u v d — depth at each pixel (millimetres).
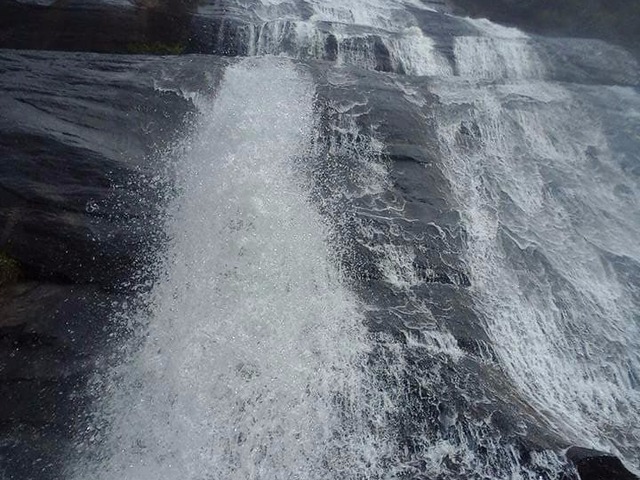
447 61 12148
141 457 4922
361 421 5270
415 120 9227
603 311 7426
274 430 5211
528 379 6328
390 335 5996
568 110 11016
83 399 5230
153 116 8125
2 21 9555
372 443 5109
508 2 16234
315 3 13586
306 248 6898
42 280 6219
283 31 11102
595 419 6051
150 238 6602
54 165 6859
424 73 11805
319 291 6473
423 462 4957
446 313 6457
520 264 7617
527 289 7301
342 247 6973
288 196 7492
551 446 4965
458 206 8102
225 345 5820
